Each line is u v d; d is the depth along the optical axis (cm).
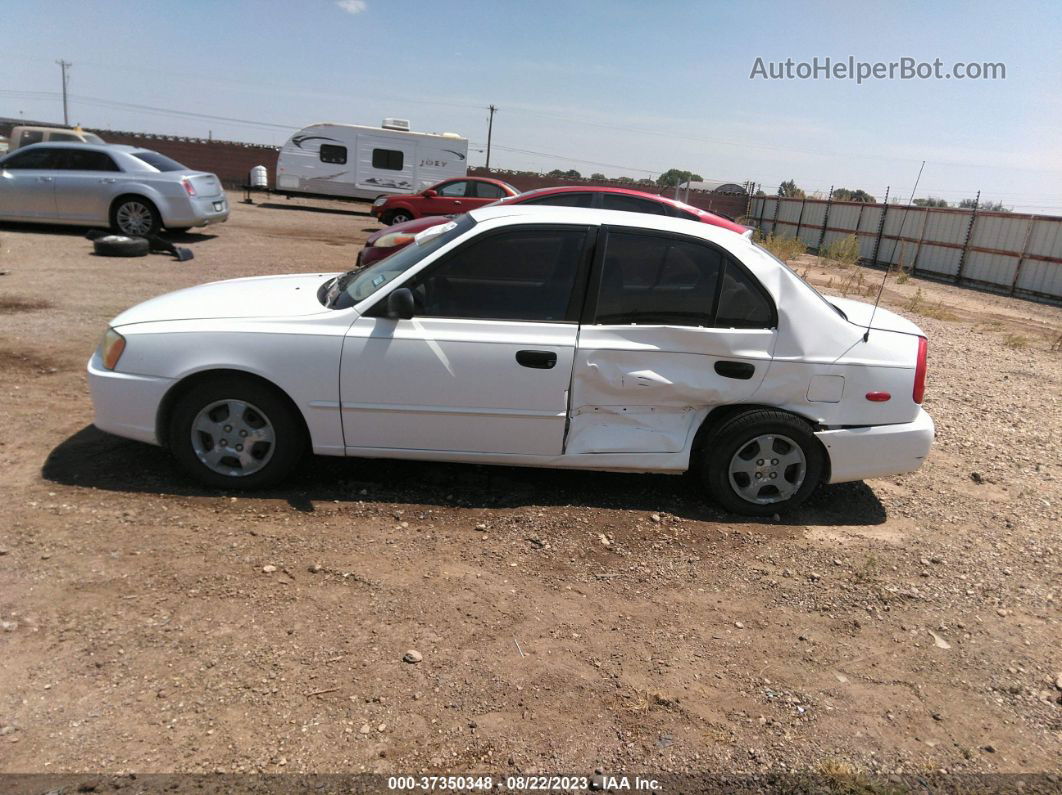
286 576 330
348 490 417
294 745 238
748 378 408
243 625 294
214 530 362
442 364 388
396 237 799
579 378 396
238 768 227
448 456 408
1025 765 262
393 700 262
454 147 2612
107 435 457
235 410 393
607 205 980
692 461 439
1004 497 504
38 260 1062
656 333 400
